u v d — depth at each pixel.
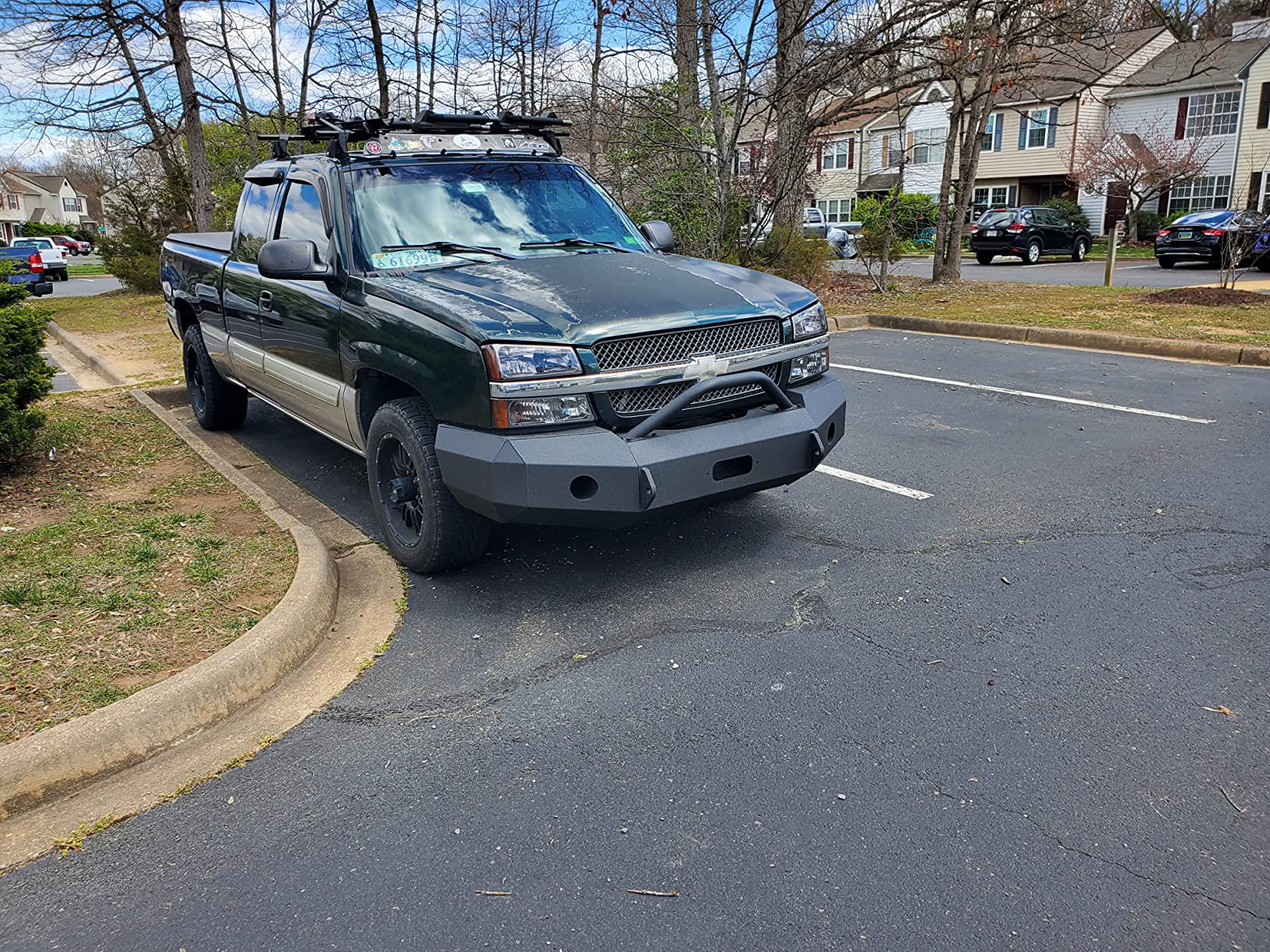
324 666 3.66
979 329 11.62
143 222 23.77
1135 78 36.88
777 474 4.26
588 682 3.48
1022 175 40.78
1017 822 2.62
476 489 3.80
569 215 5.32
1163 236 23.22
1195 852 2.48
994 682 3.38
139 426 7.21
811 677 3.46
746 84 13.76
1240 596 4.01
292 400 5.71
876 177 45.44
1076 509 5.15
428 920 2.33
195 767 3.02
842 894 2.37
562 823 2.69
